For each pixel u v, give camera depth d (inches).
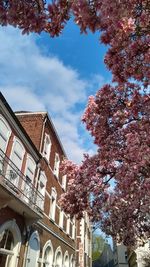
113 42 161.9
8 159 451.2
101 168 339.9
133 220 392.5
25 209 485.7
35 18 120.0
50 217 707.4
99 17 116.8
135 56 173.0
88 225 1588.3
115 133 289.6
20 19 117.6
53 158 788.6
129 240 425.7
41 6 120.0
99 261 2347.4
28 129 681.0
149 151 244.2
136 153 252.4
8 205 461.4
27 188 549.6
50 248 698.2
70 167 375.2
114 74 185.6
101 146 300.7
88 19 120.0
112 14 113.2
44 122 698.8
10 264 470.3
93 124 292.2
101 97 282.5
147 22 143.3
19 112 753.0
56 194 789.9
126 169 288.5
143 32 150.2
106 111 281.9
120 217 382.9
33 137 666.2
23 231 521.0
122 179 292.7
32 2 118.6
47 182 704.4
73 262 999.6
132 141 257.1
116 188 344.5
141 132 256.2
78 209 370.3
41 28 123.4
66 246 892.6
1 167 461.7
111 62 181.9
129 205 357.7
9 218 469.7
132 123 272.2
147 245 937.5
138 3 135.6
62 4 123.5
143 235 429.1
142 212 361.1
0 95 445.4
